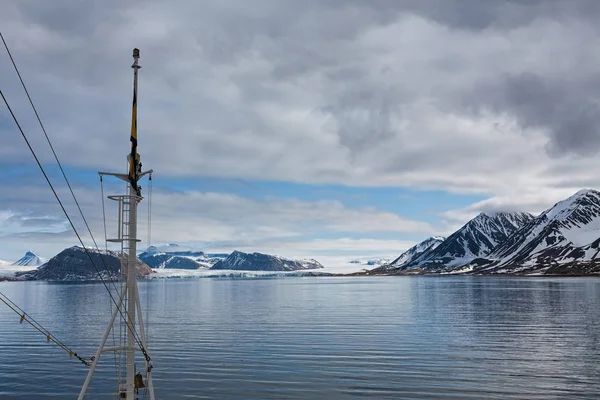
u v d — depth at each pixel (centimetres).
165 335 7875
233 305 14762
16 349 6831
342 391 4375
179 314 11744
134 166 2448
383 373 4984
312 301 16100
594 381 4609
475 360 5569
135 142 2481
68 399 4362
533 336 7394
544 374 4888
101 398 4416
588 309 11662
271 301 16512
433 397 4166
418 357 5766
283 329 8444
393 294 19725
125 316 2514
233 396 4294
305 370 5159
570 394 4216
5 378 5072
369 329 8312
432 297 17275
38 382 4912
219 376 4962
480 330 8100
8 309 14350
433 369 5138
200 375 5012
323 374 4975
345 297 18150
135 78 2520
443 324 8969
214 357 5906
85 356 6284
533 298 15625
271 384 4641
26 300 19200
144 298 19225
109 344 7269
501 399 4094
